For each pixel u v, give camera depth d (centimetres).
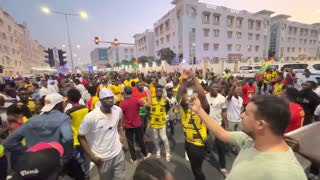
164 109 427
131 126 416
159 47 6444
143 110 539
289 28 6562
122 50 11406
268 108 109
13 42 5031
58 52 2111
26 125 254
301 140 164
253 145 129
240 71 2423
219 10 5097
